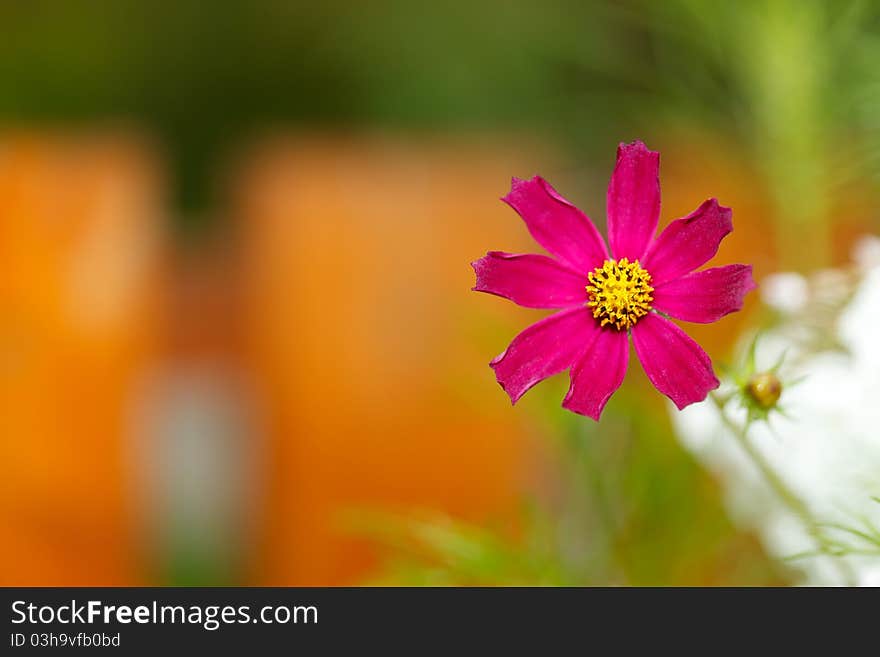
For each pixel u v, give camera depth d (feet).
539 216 1.95
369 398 3.78
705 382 1.91
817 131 2.73
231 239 4.92
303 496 3.84
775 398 2.06
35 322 3.86
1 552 3.90
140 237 3.95
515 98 4.39
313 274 3.87
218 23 4.87
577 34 3.58
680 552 2.49
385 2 4.66
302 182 3.92
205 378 4.67
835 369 2.28
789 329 2.31
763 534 2.36
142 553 4.06
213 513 4.33
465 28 4.54
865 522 2.20
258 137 4.85
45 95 4.88
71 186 3.91
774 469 2.27
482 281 1.93
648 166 1.94
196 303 4.88
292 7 4.85
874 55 2.75
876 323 2.26
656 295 1.94
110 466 3.92
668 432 2.49
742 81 2.97
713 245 1.93
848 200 2.73
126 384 3.92
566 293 1.94
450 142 4.43
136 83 4.90
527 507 2.54
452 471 3.65
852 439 2.26
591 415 1.92
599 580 2.52
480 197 3.88
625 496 2.51
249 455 4.23
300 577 3.84
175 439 4.40
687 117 3.13
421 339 3.79
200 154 4.92
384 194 3.88
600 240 1.95
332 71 4.81
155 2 4.90
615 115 3.63
